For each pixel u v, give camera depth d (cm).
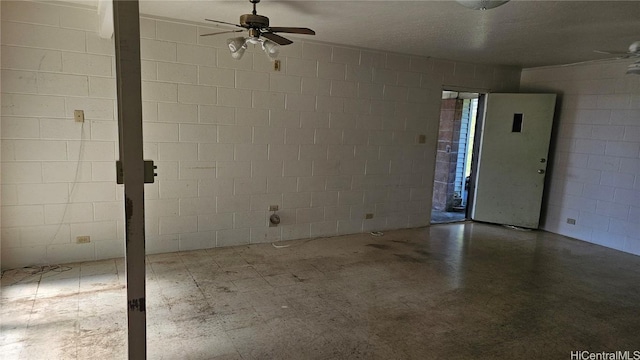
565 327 294
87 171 372
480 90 586
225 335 266
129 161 174
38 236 363
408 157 552
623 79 487
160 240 416
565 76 552
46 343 247
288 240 484
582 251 484
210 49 407
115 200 387
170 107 398
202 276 364
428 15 341
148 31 379
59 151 360
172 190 412
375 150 525
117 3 163
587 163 529
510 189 588
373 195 535
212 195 432
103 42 362
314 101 473
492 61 553
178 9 350
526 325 295
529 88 602
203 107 412
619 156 495
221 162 430
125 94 169
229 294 329
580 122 535
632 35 388
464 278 384
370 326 286
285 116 458
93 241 384
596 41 416
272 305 312
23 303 297
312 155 482
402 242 498
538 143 562
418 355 252
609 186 506
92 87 364
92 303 301
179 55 395
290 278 368
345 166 507
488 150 598
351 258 430
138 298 184
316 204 496
